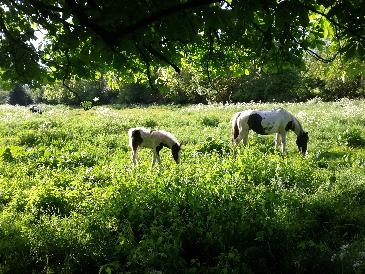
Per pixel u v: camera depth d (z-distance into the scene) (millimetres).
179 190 7082
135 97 51688
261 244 5812
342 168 9953
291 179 8633
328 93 38500
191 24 3152
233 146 12570
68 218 6562
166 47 4375
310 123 18312
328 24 4430
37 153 11914
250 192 7168
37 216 6910
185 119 22344
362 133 15195
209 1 2746
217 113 25922
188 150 13023
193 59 5883
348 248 5512
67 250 5676
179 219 6156
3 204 7586
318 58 4094
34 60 4379
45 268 5402
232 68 5891
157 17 2781
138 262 5289
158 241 5340
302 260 5359
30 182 8992
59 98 53531
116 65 3547
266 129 12586
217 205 6691
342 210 6730
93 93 46688
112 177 9016
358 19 3350
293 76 38500
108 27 2982
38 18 4129
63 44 3926
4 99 67500
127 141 15312
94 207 6820
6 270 5188
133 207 6465
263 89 40344
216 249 5758
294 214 6371
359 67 4848
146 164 10648
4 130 18453
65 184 8766
